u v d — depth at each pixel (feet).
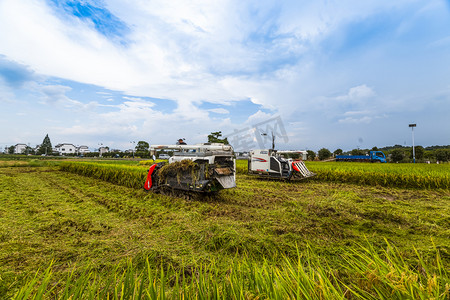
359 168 49.01
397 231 12.91
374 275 3.83
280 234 12.28
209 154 22.58
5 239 11.88
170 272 7.98
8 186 31.71
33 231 13.17
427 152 140.97
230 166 24.30
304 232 12.27
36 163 85.81
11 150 307.17
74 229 13.74
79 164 53.26
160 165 26.96
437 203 22.26
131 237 12.14
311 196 25.68
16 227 13.91
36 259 9.45
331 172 41.06
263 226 13.64
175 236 12.14
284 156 47.21
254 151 43.32
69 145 337.93
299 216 16.21
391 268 3.84
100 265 8.71
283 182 39.24
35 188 30.01
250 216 16.34
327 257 9.18
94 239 11.90
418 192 29.78
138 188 29.68
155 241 11.50
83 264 8.89
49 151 290.56
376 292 3.75
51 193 26.48
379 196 26.53
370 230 13.34
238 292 3.71
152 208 19.30
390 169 45.50
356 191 29.58
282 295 3.50
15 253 9.95
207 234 11.89
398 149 140.46
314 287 3.77
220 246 10.64
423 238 11.94
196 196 22.65
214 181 23.00
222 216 16.61
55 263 9.16
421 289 3.46
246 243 10.53
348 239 11.44
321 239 11.48
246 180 42.06
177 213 17.46
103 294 3.94
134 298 3.68
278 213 17.13
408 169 45.65
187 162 22.85
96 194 25.53
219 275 7.29
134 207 19.51
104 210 18.56
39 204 20.45
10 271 8.35
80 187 31.14
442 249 8.92
